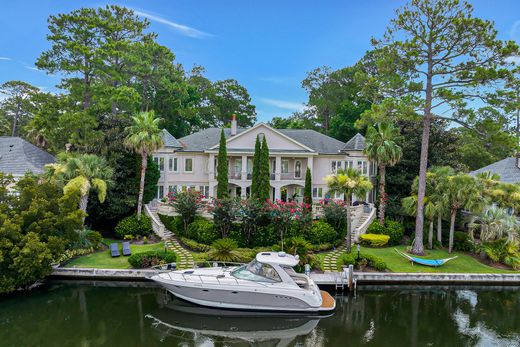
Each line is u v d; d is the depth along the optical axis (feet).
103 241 93.45
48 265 65.51
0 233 58.59
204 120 217.36
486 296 69.72
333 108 208.33
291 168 129.59
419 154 115.14
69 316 56.18
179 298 61.52
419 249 89.97
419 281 74.18
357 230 97.60
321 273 73.51
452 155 119.55
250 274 61.11
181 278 61.05
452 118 87.61
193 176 123.95
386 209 110.83
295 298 58.54
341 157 128.06
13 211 64.95
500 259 85.56
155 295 65.26
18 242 61.36
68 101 111.24
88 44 121.08
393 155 97.60
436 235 103.45
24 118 189.47
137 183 104.88
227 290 58.65
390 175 118.52
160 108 183.52
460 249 96.07
